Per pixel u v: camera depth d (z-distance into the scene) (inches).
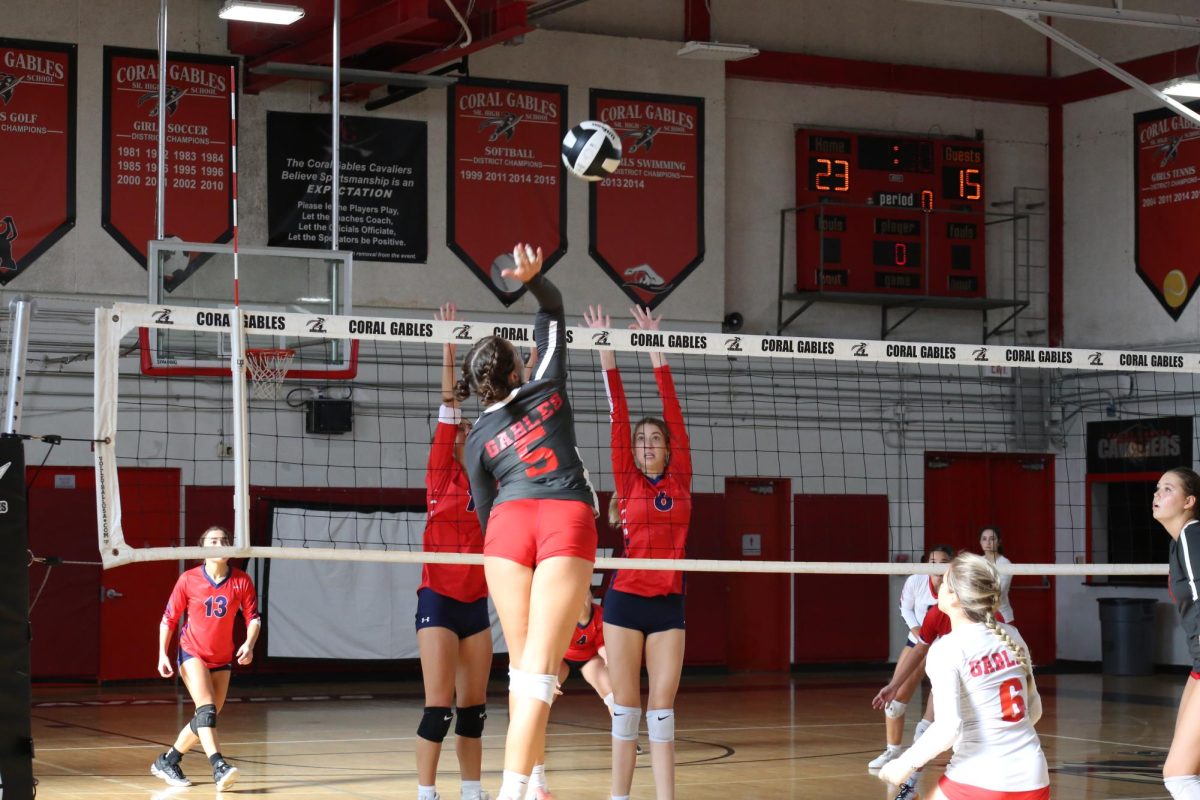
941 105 845.2
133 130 669.9
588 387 734.5
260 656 687.1
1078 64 857.5
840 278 798.5
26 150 652.7
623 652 273.3
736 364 775.7
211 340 528.4
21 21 655.1
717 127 777.6
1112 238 831.1
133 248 667.4
